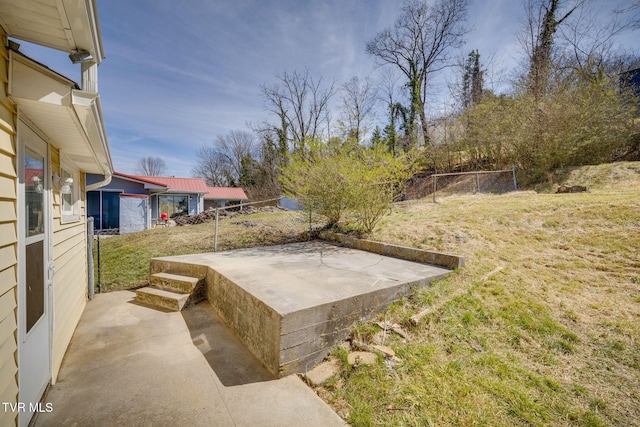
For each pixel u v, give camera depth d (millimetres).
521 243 4441
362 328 2635
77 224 3695
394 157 5930
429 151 14281
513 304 2885
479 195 8961
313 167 6152
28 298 1822
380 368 2174
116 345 2861
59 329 2555
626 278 3146
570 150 8945
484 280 3428
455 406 1786
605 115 8672
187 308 3906
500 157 11484
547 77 10562
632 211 4531
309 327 2334
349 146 6098
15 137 1629
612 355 2154
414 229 5547
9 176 1549
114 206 13281
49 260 2281
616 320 2514
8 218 1524
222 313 3514
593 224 4504
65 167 3168
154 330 3215
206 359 2559
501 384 1940
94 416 1857
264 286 2986
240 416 1827
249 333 2721
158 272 4852
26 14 1372
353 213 6316
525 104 10367
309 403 1932
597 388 1870
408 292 3213
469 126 12711
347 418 1790
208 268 4121
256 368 2385
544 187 8734
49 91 1643
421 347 2406
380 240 5484
